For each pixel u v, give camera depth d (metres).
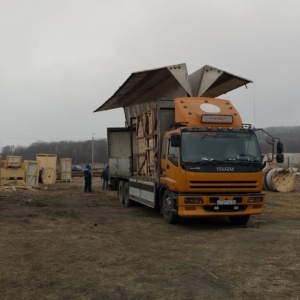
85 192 24.84
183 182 10.87
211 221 12.85
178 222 12.20
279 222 12.85
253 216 14.34
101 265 7.50
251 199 11.19
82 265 7.51
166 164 11.85
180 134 11.05
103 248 8.90
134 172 15.98
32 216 14.12
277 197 22.14
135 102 17.95
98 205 17.61
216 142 11.16
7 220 13.12
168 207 12.16
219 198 10.96
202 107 11.95
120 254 8.34
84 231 11.07
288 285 6.30
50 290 6.14
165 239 9.92
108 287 6.25
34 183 28.62
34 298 5.81
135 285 6.33
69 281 6.56
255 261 7.71
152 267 7.33
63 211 15.52
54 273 7.00
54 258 8.04
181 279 6.61
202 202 10.90
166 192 12.20
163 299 5.72
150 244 9.32
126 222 12.70
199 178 10.82
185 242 9.53
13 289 6.20
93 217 13.88
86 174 24.98
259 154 11.35
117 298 5.78
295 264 7.48
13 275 6.90
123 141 19.34
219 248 8.84
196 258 7.97
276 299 5.70
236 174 11.00
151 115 13.32
